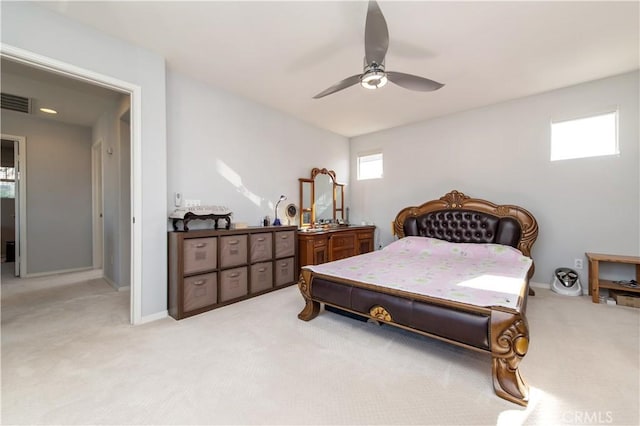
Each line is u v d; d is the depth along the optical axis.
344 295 2.16
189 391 1.49
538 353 1.85
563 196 3.28
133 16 1.99
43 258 4.21
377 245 4.98
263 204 3.77
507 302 1.60
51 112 3.88
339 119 4.32
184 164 2.91
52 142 4.28
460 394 1.47
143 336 2.13
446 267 2.57
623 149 2.94
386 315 1.93
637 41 2.31
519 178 3.56
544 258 3.40
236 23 2.08
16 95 3.26
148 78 2.42
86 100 3.45
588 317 2.45
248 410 1.35
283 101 3.61
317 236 3.80
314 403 1.40
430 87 2.20
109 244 3.81
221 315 2.58
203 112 3.07
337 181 5.07
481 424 1.26
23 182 4.03
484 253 3.10
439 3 1.86
